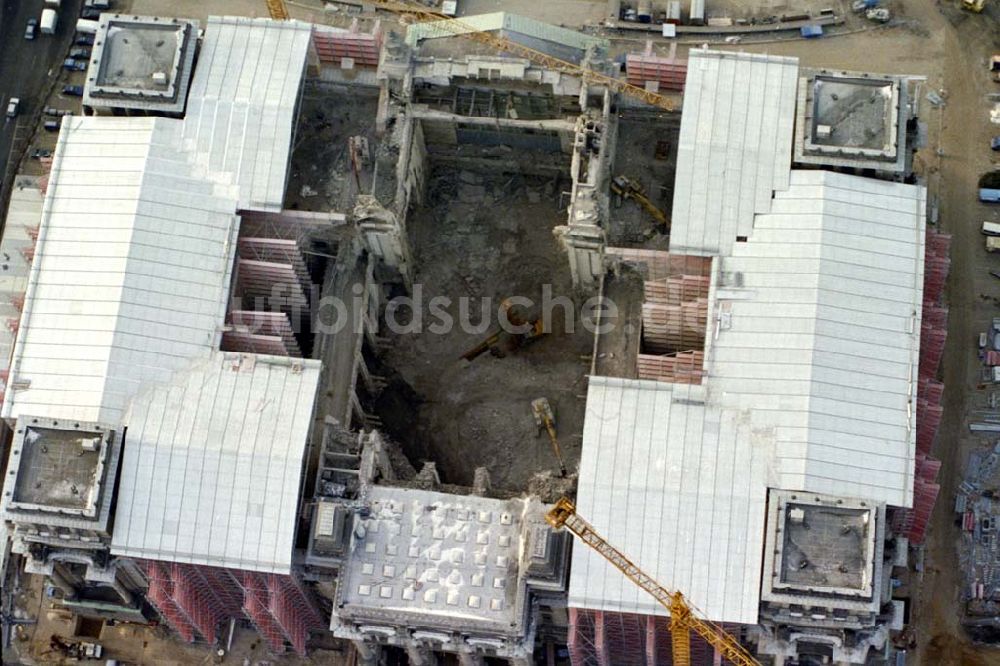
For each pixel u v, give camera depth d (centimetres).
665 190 19150
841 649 16712
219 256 17912
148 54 18550
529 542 16488
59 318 17562
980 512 19150
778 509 16538
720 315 17412
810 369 17000
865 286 17362
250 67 18638
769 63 18412
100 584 18800
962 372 19700
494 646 16838
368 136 19400
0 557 19162
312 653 19012
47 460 16925
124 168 18062
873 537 16350
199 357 17525
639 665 18700
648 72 19050
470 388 19900
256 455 16888
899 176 18062
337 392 18512
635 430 17012
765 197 17775
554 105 19738
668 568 16525
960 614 18800
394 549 16950
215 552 16750
